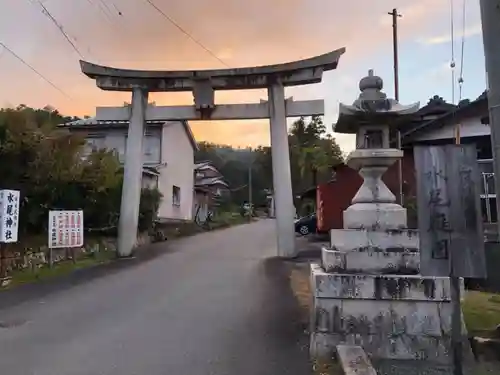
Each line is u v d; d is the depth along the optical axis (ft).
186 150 114.32
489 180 43.42
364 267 19.43
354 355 16.70
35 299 31.63
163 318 25.98
